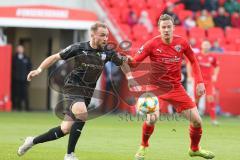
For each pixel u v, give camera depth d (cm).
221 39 5762
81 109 2055
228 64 5006
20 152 2220
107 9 5475
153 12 5706
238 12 6088
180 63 2294
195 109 2270
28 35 5622
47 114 4812
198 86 2264
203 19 5859
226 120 4584
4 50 5044
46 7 5084
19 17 5044
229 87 5022
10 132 3331
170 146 2800
